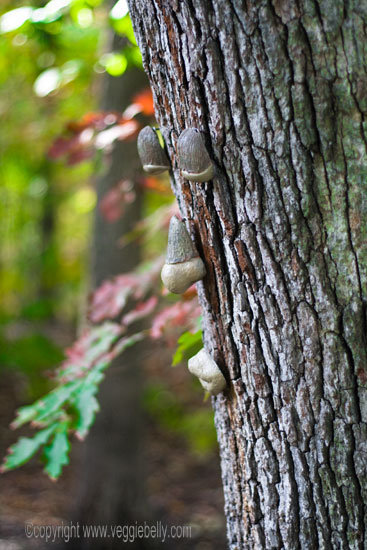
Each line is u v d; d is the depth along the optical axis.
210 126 1.89
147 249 4.12
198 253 1.97
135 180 2.83
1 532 4.47
